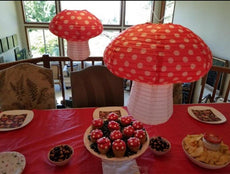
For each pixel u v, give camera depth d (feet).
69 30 2.84
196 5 10.73
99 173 2.40
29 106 4.44
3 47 6.59
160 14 16.89
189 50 1.55
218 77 5.28
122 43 1.68
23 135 3.11
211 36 8.94
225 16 7.78
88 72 4.63
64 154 2.55
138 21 17.26
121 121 2.89
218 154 2.45
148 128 3.38
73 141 2.99
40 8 15.37
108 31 17.19
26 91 4.35
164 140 2.92
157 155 2.69
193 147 2.62
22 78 4.28
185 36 1.64
